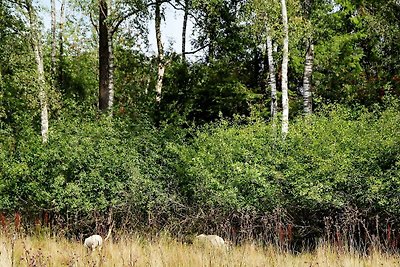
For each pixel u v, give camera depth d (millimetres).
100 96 20578
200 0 19922
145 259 9359
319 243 11906
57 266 9320
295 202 13320
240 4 20953
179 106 21812
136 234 13289
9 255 8523
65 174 14859
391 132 13867
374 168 13117
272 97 18891
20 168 14797
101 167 14594
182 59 23359
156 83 24578
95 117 17938
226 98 22125
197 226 13898
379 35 23391
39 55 19938
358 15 23656
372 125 15172
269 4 16969
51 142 15547
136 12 19719
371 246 11336
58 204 14250
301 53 23391
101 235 13516
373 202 12633
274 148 14562
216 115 22406
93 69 29922
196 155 14812
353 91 23422
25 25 20281
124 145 15359
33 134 17844
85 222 14141
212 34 22375
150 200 14281
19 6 19469
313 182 13195
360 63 25266
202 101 22391
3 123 19625
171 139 15914
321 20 20297
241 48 22531
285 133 14977
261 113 21891
